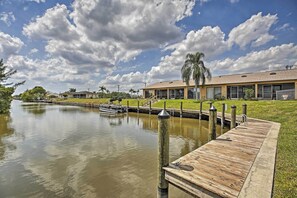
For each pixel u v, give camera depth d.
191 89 32.66
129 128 15.77
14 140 11.38
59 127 16.34
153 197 4.88
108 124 18.09
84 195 4.97
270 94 23.31
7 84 28.41
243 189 2.81
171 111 22.58
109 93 68.88
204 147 5.20
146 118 22.70
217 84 28.12
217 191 2.79
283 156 4.96
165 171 3.72
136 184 5.55
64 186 5.46
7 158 7.97
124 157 8.02
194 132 13.34
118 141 11.07
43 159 7.82
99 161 7.52
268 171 3.51
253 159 4.20
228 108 18.88
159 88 36.88
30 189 5.30
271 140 6.02
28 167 6.94
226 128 13.68
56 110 37.16
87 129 15.30
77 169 6.71
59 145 10.12
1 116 25.61
